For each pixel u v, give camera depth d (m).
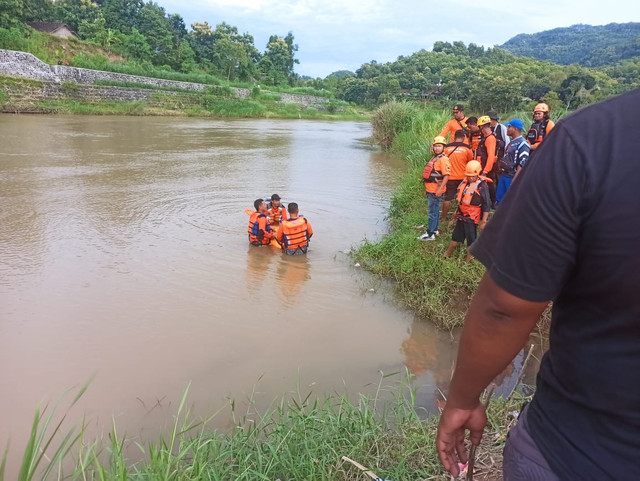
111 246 8.02
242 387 4.60
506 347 1.24
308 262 7.79
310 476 3.04
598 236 1.01
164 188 12.05
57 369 4.73
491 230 1.23
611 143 1.01
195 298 6.35
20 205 10.04
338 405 4.23
